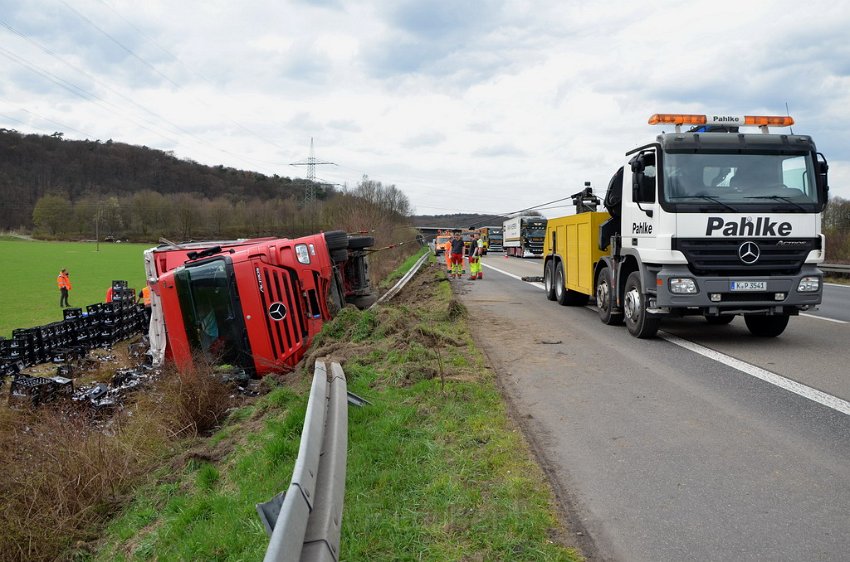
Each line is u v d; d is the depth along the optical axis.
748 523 3.83
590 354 8.84
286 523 2.66
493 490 4.21
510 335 10.51
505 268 32.34
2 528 5.34
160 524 5.01
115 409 8.97
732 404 6.25
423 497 4.12
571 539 3.66
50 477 6.01
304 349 10.05
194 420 7.66
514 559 3.42
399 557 3.45
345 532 3.64
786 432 5.40
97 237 82.94
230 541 4.09
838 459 4.78
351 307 10.70
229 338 9.73
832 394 6.50
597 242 12.33
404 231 47.50
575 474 4.60
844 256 28.12
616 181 10.91
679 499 4.17
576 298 14.51
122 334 17.36
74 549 5.29
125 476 6.25
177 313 9.80
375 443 4.96
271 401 7.04
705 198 8.86
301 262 10.25
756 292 8.87
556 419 5.88
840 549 3.51
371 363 7.90
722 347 9.12
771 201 8.88
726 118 9.85
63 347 14.70
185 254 11.66
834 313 12.72
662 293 8.98
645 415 5.97
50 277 46.03
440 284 20.33
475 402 6.12
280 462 5.07
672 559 3.44
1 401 9.85
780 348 8.95
